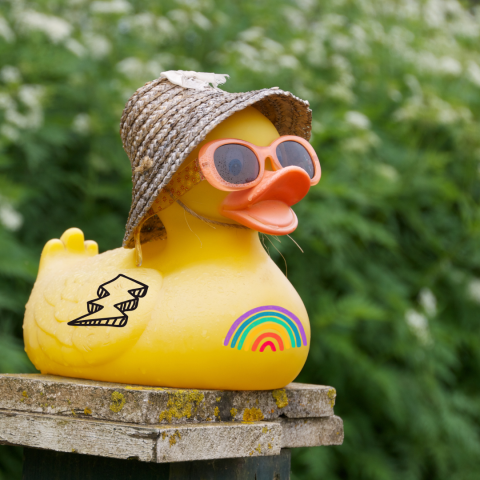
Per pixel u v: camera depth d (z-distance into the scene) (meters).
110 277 0.99
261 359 0.97
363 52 2.24
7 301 1.54
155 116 0.98
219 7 2.38
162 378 0.96
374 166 1.96
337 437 1.03
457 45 2.61
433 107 2.00
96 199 1.92
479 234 1.99
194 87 0.99
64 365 0.99
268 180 0.96
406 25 2.71
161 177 0.96
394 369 1.90
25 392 0.98
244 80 1.98
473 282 1.97
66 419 0.95
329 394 1.03
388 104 2.33
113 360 0.97
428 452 1.88
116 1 1.98
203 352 0.96
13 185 1.68
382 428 1.94
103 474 0.98
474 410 1.93
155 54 2.11
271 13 2.39
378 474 1.72
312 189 1.82
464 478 1.84
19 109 1.88
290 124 1.03
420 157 2.08
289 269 1.85
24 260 1.59
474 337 2.00
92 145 1.83
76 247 1.08
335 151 1.94
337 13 2.59
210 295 0.96
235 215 0.97
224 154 0.96
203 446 0.93
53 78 2.03
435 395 1.85
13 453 1.58
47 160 1.85
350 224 1.87
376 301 1.93
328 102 2.10
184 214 0.99
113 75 2.02
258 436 0.96
